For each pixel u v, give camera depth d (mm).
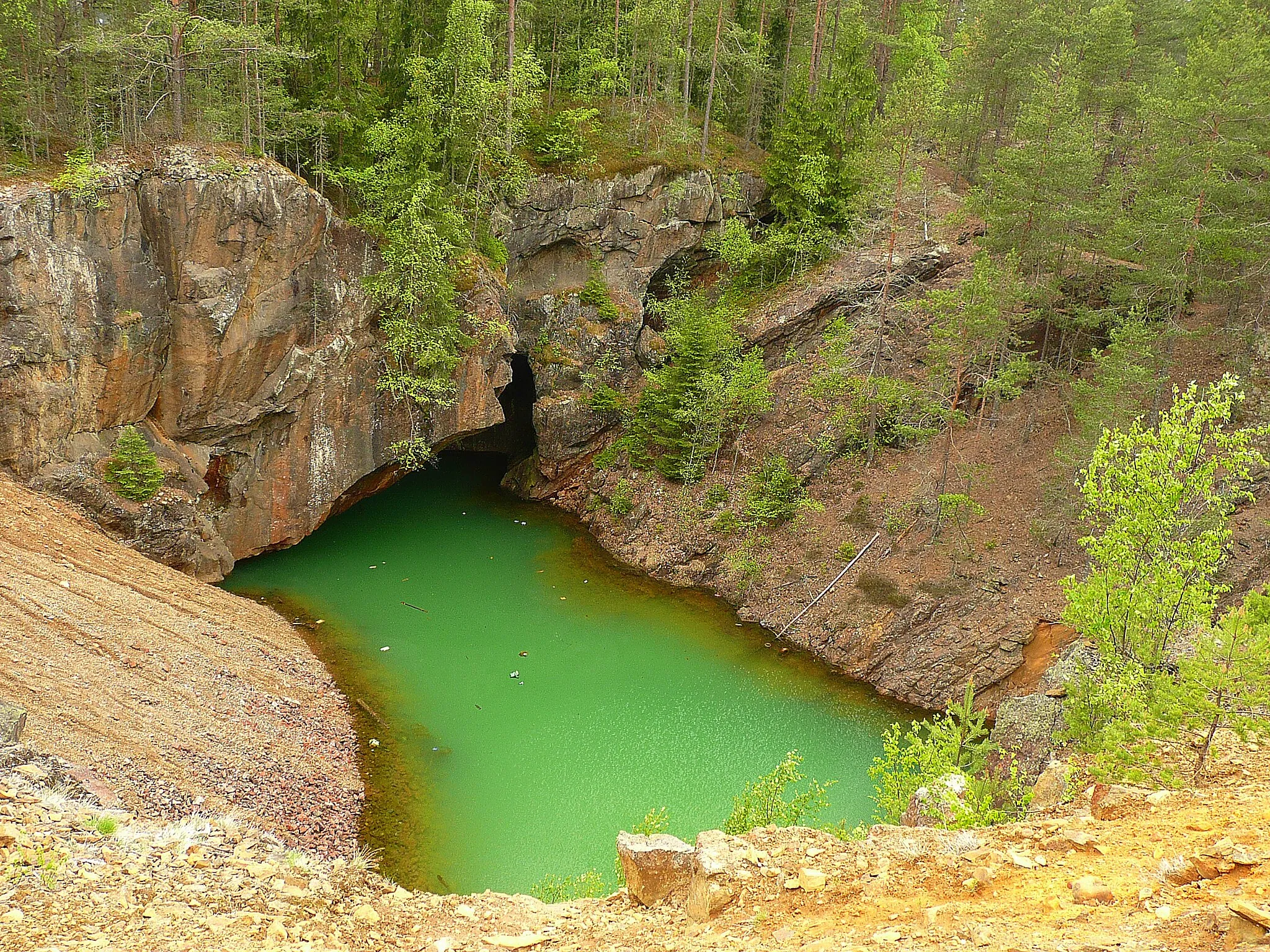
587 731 31797
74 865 12641
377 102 45000
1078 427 40031
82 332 33469
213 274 36125
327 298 40000
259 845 16125
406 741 29922
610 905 13375
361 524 47344
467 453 59344
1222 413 16453
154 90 38250
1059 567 35562
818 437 45156
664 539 45656
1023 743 29062
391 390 42969
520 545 46594
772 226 53781
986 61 54656
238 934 11641
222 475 39594
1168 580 16594
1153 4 50656
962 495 36594
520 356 56688
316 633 35938
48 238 32094
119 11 38656
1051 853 11320
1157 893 9703
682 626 40031
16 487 32094
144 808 20078
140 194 34438
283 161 43031
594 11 60312
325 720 29641
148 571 32844
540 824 26625
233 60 37562
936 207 52656
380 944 12320
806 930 10586
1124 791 13945
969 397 44469
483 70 45281
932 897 10742
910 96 41719
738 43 54875
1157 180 38031
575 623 39438
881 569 39281
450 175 46000
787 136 51844
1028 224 40750
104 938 10820
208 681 28094
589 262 52469
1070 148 38688
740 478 46531
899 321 47031
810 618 39500
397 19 48000
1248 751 15469
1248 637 14906
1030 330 44375
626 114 55375
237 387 38250
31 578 27547
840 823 26594
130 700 24750
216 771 23953
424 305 41875
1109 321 40938
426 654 35594
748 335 50250
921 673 35250
